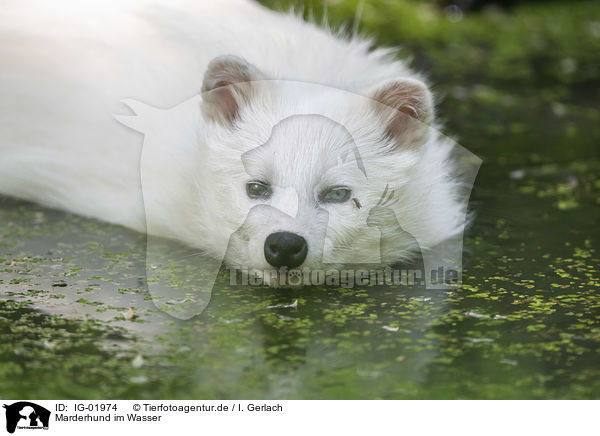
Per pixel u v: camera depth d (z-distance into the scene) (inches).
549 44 693.9
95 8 346.6
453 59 608.7
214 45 303.4
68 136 323.3
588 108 534.0
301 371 212.8
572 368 215.2
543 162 415.8
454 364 217.3
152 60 319.0
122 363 213.9
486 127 476.4
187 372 210.7
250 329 235.8
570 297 260.1
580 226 328.5
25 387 200.5
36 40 340.2
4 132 335.0
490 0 796.0
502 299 259.4
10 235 305.1
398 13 657.0
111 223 318.3
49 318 239.1
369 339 231.0
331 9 562.6
